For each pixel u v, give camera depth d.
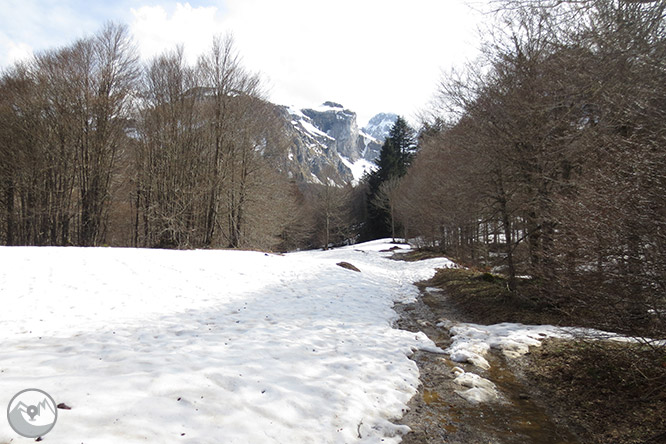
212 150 23.69
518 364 6.04
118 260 11.49
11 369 3.98
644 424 3.83
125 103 22.69
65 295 8.30
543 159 8.38
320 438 3.46
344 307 9.73
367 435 3.69
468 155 10.73
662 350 4.30
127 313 7.66
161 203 23.28
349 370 5.17
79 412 3.03
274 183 28.05
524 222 10.07
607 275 4.30
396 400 4.54
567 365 5.58
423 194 25.09
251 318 7.87
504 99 9.05
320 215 57.69
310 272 14.44
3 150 21.12
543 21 7.56
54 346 5.25
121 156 24.17
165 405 3.41
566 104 7.35
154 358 4.68
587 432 3.97
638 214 3.85
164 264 11.94
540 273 7.52
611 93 5.54
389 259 29.08
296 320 7.93
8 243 23.64
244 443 3.11
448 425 4.12
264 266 14.02
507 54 9.28
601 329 4.70
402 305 11.21
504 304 9.56
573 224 4.83
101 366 4.31
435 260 23.83
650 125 4.75
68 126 21.39
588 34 5.66
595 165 6.13
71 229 24.75
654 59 4.77
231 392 3.93
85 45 21.84
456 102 10.80
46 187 22.75
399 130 55.84
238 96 23.12
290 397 4.02
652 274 3.84
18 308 7.26
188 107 23.02
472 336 7.59
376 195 51.59
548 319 8.07
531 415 4.40
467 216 12.31
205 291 10.05
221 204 23.97
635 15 5.02
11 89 21.62
